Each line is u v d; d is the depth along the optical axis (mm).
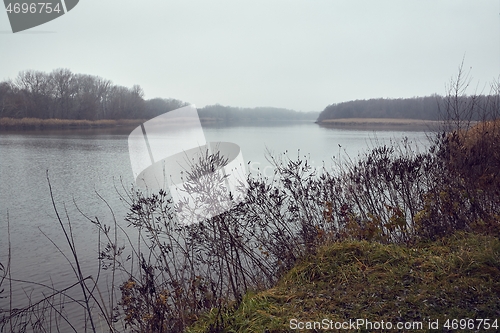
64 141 39656
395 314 3258
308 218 5133
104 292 7066
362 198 5430
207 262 4527
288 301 3744
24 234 11305
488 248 4031
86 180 19094
